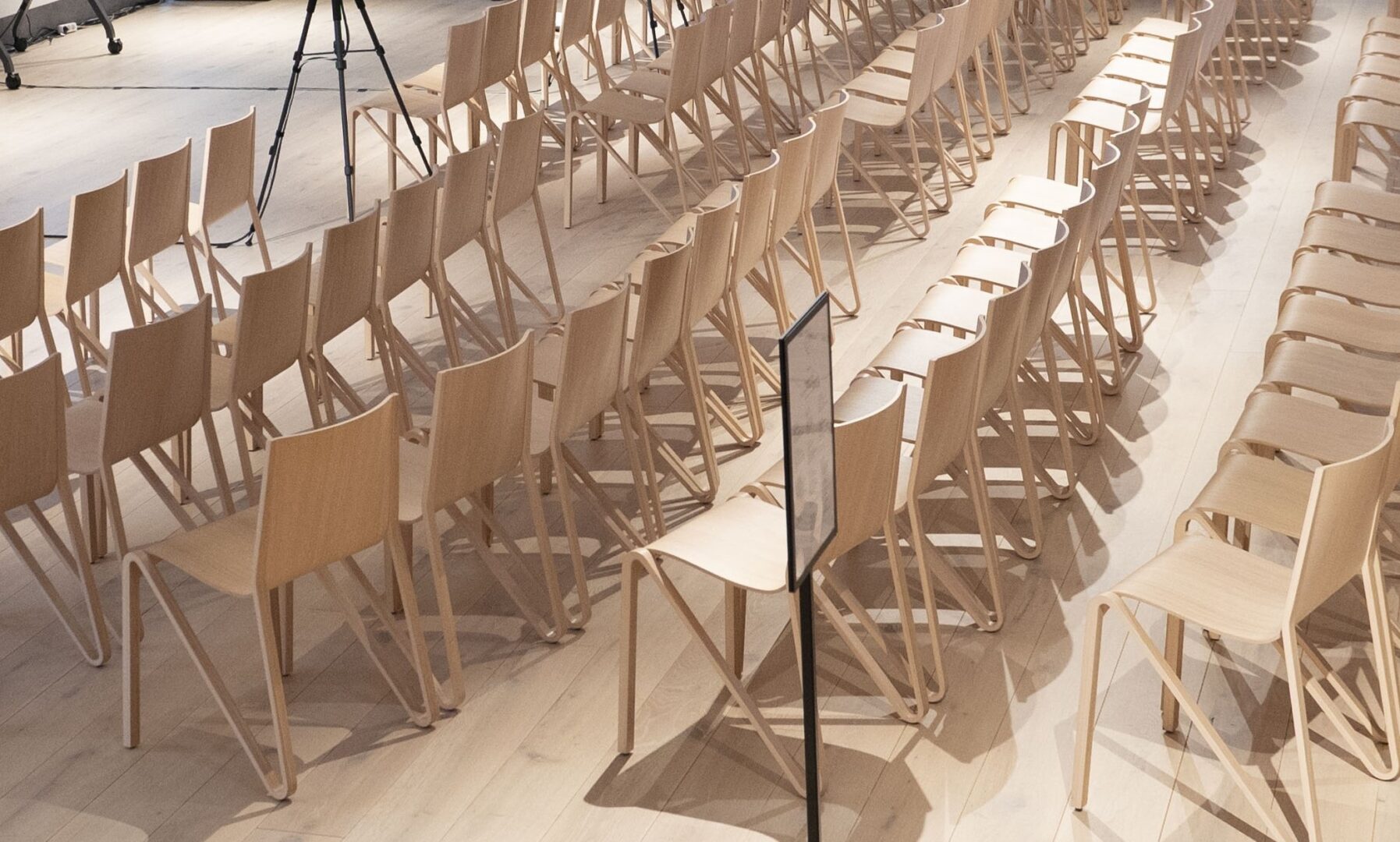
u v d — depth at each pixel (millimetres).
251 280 4090
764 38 7578
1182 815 3137
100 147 8625
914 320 4410
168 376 3867
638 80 7105
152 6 12625
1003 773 3299
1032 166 7449
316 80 9953
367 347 5668
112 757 3488
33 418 3568
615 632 3916
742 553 3230
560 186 7539
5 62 10016
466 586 4160
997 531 4289
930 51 6305
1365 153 7348
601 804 3262
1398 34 7027
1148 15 10461
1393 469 3037
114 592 4164
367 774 3391
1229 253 6270
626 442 4195
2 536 4473
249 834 3215
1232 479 3428
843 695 3605
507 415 3639
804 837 3127
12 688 3762
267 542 3109
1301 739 2844
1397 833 3033
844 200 7184
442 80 7148
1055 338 4750
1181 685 2943
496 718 3576
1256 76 8727
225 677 3779
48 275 5262
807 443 2520
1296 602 2795
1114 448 4746
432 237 5047
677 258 4199
